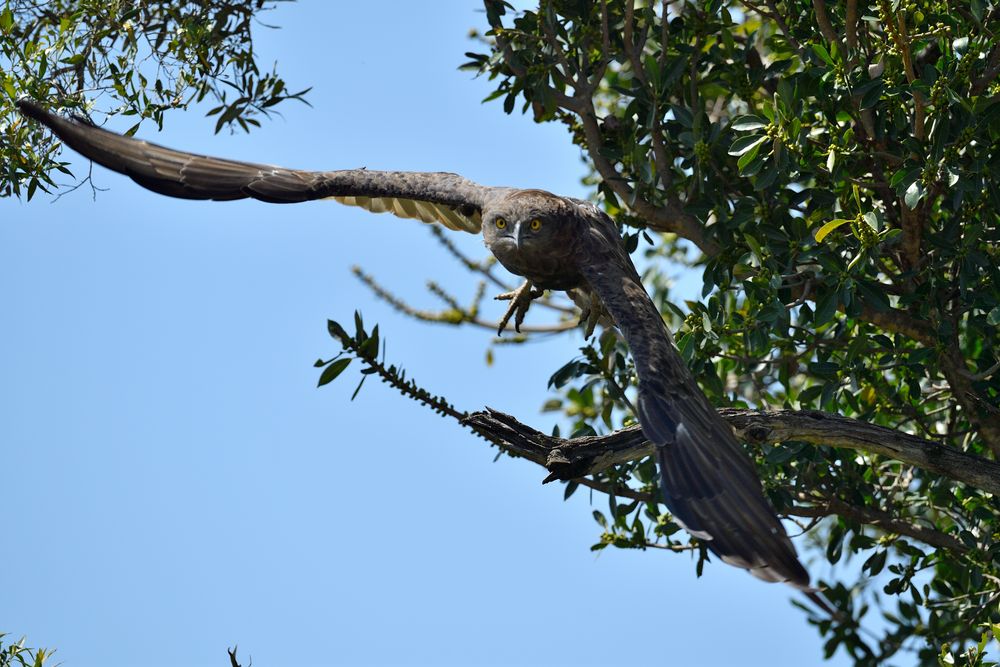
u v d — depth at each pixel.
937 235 11.67
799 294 12.46
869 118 11.84
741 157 11.24
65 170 12.13
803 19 12.66
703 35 13.08
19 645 10.80
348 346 11.04
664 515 13.26
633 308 10.29
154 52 12.77
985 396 12.42
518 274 12.19
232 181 11.88
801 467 13.02
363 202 13.11
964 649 13.50
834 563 13.44
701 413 9.28
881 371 13.22
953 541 12.91
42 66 12.03
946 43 10.92
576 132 14.18
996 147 11.38
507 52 13.14
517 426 10.96
